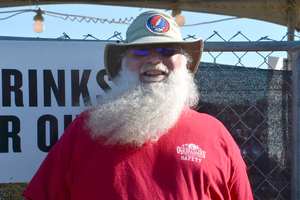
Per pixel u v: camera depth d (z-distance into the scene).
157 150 2.02
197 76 2.71
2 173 2.54
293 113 2.67
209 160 2.04
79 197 2.03
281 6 6.68
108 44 2.22
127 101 2.05
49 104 2.57
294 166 2.66
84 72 2.58
